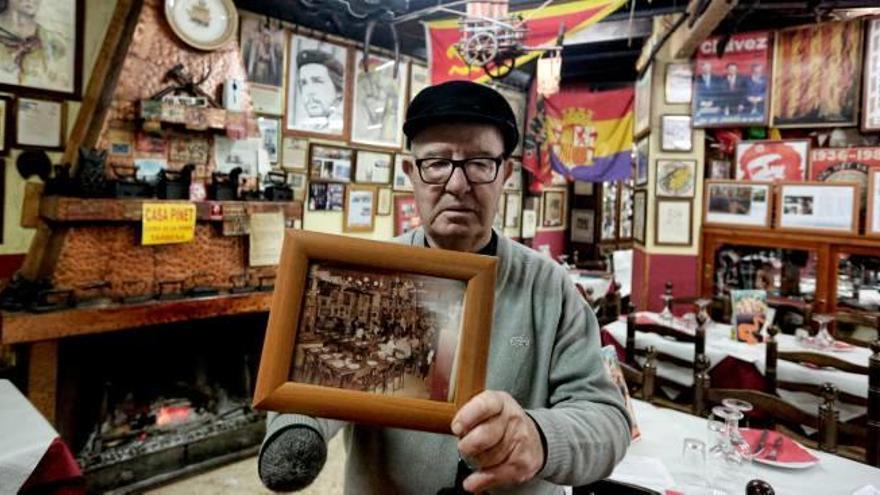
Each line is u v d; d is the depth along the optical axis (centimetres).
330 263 72
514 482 63
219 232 284
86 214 234
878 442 172
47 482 147
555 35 359
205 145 291
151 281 261
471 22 348
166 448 268
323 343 70
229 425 295
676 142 457
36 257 254
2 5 269
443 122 82
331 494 262
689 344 281
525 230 663
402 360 71
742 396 189
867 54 384
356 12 375
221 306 275
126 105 261
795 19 428
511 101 612
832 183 377
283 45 411
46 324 223
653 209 465
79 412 259
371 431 88
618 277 659
